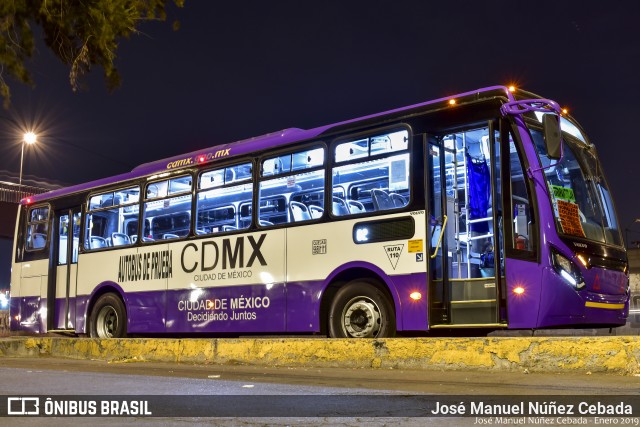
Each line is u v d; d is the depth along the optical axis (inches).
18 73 299.1
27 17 300.8
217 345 407.5
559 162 374.6
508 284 360.8
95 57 309.7
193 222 507.5
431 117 397.4
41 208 637.9
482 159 388.5
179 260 509.4
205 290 488.1
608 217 406.6
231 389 278.5
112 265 558.9
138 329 528.4
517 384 269.0
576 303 356.5
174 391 275.4
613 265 386.3
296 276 438.3
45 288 613.6
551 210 361.4
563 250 358.3
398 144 406.6
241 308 464.4
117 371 373.1
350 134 430.0
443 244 386.0
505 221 365.1
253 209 470.9
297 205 447.8
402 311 387.9
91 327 567.5
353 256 412.8
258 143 482.0
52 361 454.6
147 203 545.3
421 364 329.7
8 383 310.0
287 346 378.0
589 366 289.0
